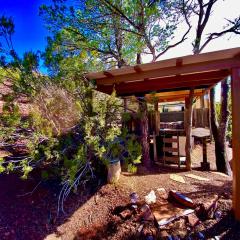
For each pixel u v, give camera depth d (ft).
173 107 45.65
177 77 15.56
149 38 18.92
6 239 9.73
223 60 11.35
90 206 12.24
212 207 11.50
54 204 12.25
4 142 11.97
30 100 11.73
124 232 10.54
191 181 15.29
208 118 30.99
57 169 11.99
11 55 10.43
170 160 19.62
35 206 11.87
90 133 11.86
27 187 13.19
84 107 12.62
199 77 15.03
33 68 11.00
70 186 11.89
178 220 10.96
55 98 12.05
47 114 12.10
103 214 11.68
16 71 10.64
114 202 12.38
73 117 12.55
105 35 18.31
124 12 16.71
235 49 10.12
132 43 18.79
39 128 11.32
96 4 17.12
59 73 11.62
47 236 10.32
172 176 16.26
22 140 12.40
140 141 18.49
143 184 14.38
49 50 11.27
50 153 11.35
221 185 14.47
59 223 11.11
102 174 14.73
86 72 13.51
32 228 10.55
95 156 13.32
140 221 10.99
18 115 11.03
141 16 16.65
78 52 17.44
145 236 10.30
